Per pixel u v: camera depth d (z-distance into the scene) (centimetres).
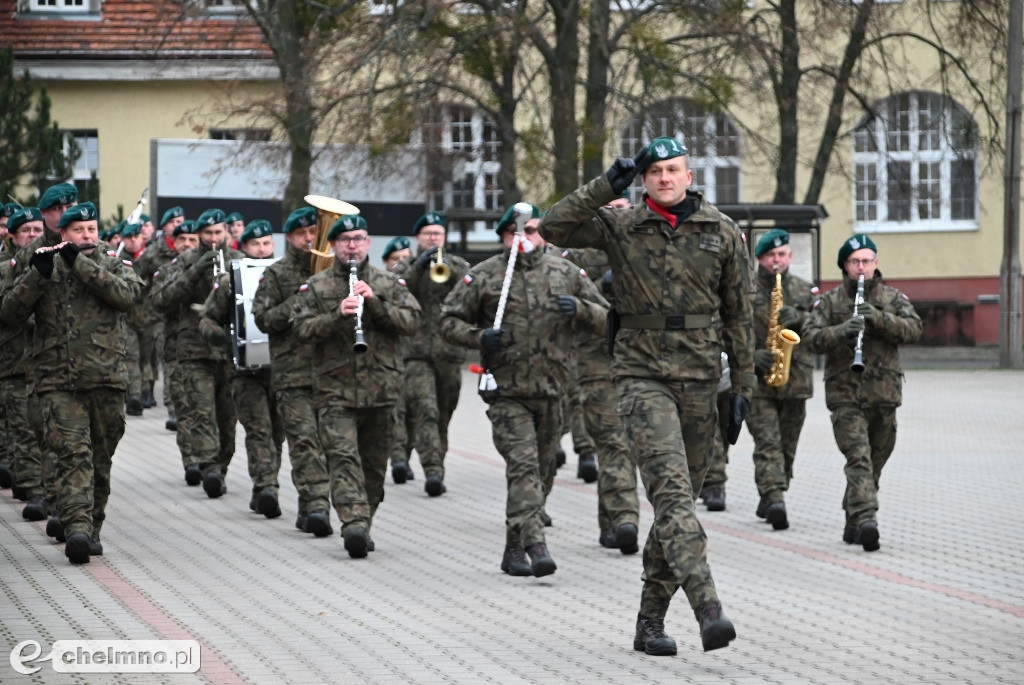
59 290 1192
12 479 1569
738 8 3225
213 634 943
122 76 4175
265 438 1486
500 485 1745
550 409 1191
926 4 3766
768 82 3584
